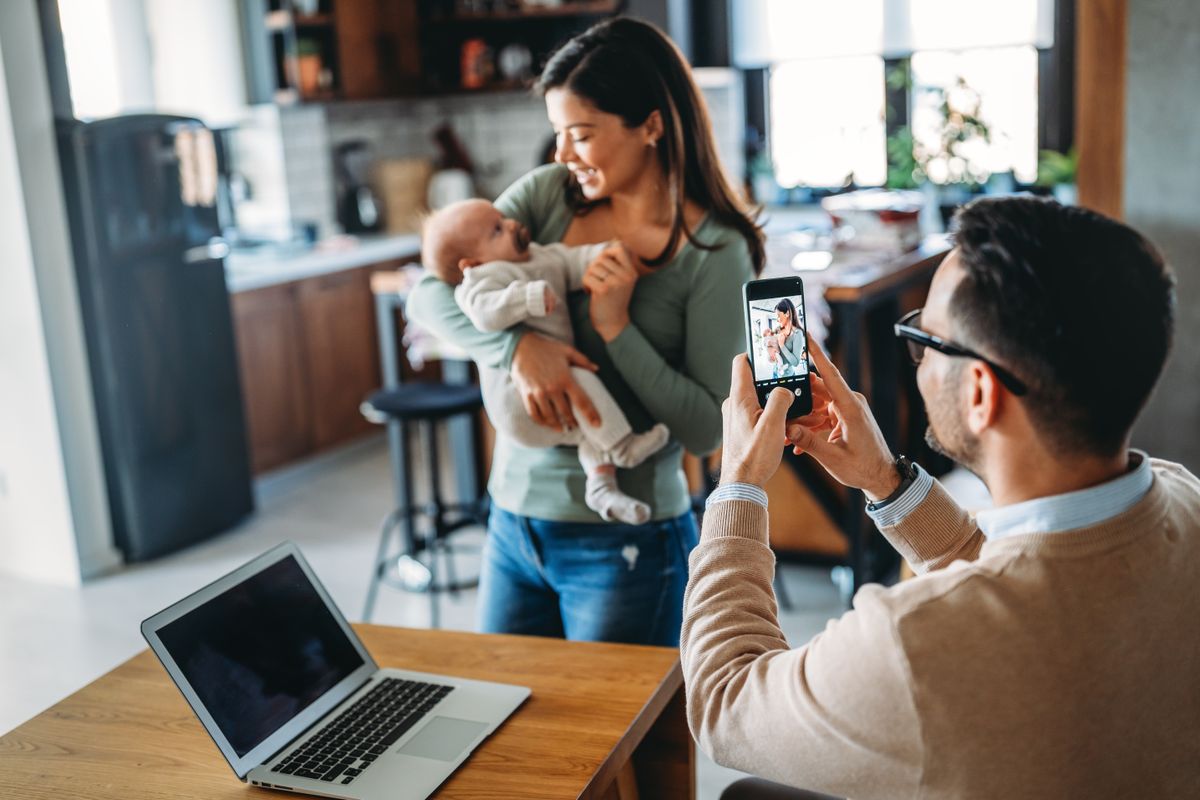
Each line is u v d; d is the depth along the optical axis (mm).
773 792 1636
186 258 4258
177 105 5180
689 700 1079
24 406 4000
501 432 1888
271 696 1434
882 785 950
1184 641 949
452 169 6203
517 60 5949
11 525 4125
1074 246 911
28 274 3873
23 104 3812
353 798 1308
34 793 1371
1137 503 949
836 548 3873
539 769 1365
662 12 5461
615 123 1725
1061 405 923
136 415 4129
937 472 4074
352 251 5418
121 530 4199
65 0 4848
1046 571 927
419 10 6035
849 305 3359
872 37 5316
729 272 1778
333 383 5293
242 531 4527
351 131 6043
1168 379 3270
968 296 942
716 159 1800
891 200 4160
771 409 1160
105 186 3959
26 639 3621
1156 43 3131
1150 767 950
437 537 3678
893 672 919
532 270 1853
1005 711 909
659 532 1847
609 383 1869
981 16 5094
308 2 5426
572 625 1889
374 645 1720
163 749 1462
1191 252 3186
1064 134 5059
